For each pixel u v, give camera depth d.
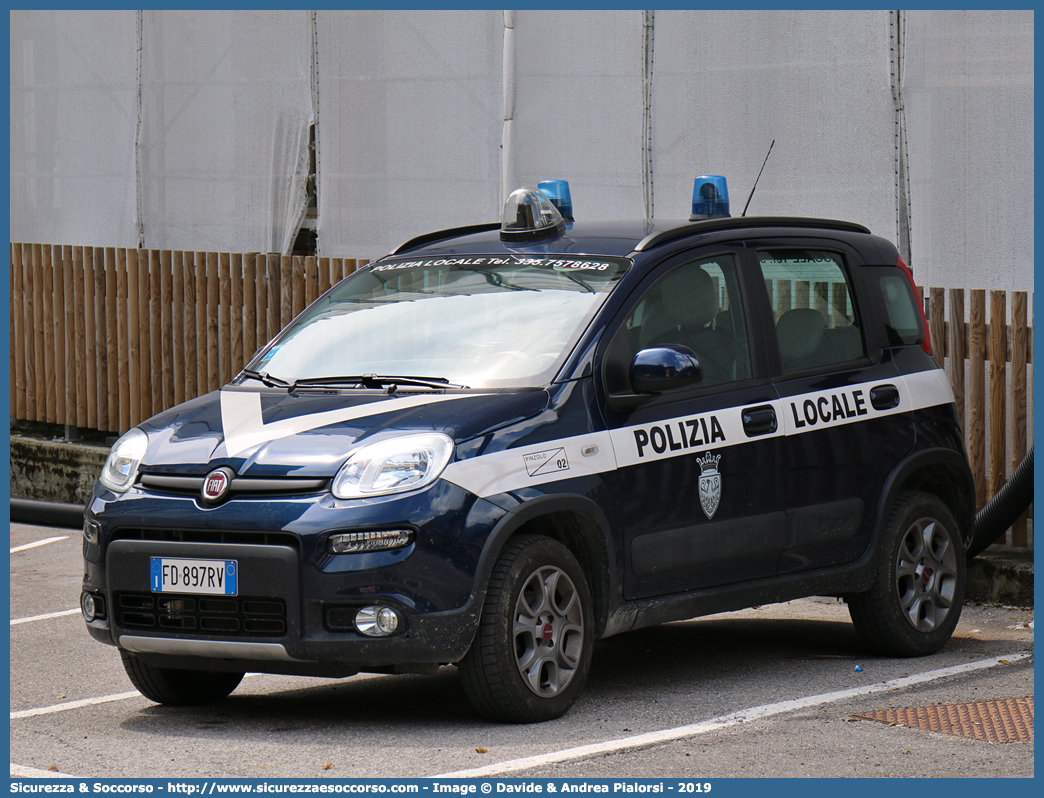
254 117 36.59
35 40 41.16
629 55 30.16
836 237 21.80
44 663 21.62
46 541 32.69
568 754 15.51
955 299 25.73
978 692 18.77
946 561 21.89
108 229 39.94
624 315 18.48
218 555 16.30
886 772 14.88
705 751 15.67
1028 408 24.92
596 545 17.52
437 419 16.77
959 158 26.11
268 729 17.22
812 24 27.73
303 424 17.19
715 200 22.17
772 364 20.03
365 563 15.80
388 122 34.03
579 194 31.02
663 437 18.27
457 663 16.45
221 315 35.16
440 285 19.98
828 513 20.25
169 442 17.56
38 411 39.59
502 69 32.00
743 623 24.56
